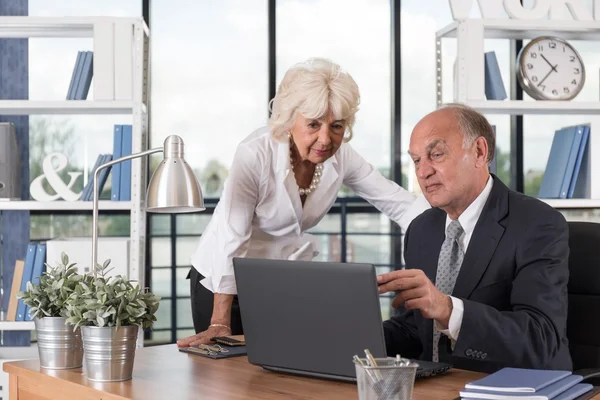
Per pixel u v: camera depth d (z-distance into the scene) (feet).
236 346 6.39
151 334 15.78
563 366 5.64
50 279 5.69
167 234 15.84
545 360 5.43
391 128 16.35
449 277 6.35
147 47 12.07
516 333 5.32
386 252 16.34
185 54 15.93
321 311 5.08
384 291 5.25
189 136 15.98
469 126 6.11
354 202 16.26
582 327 6.42
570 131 11.94
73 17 11.48
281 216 8.38
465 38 11.33
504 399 4.26
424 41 16.25
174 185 6.13
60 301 5.56
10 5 13.39
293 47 16.14
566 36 12.16
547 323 5.54
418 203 9.24
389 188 9.35
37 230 14.94
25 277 11.69
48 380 5.42
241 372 5.49
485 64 11.96
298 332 5.23
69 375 5.41
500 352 5.32
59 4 15.21
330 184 8.55
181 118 15.94
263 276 5.29
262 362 5.47
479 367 6.04
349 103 7.35
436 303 5.26
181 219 15.88
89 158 14.80
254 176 8.09
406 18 16.22
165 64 15.88
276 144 8.08
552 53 11.91
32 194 12.05
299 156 8.21
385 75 16.35
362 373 3.88
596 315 6.36
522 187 15.79
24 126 13.05
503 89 11.76
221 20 16.02
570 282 6.50
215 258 7.93
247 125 16.14
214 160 16.05
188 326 15.94
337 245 16.26
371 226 16.30
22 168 13.04
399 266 16.31
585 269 6.43
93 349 5.18
